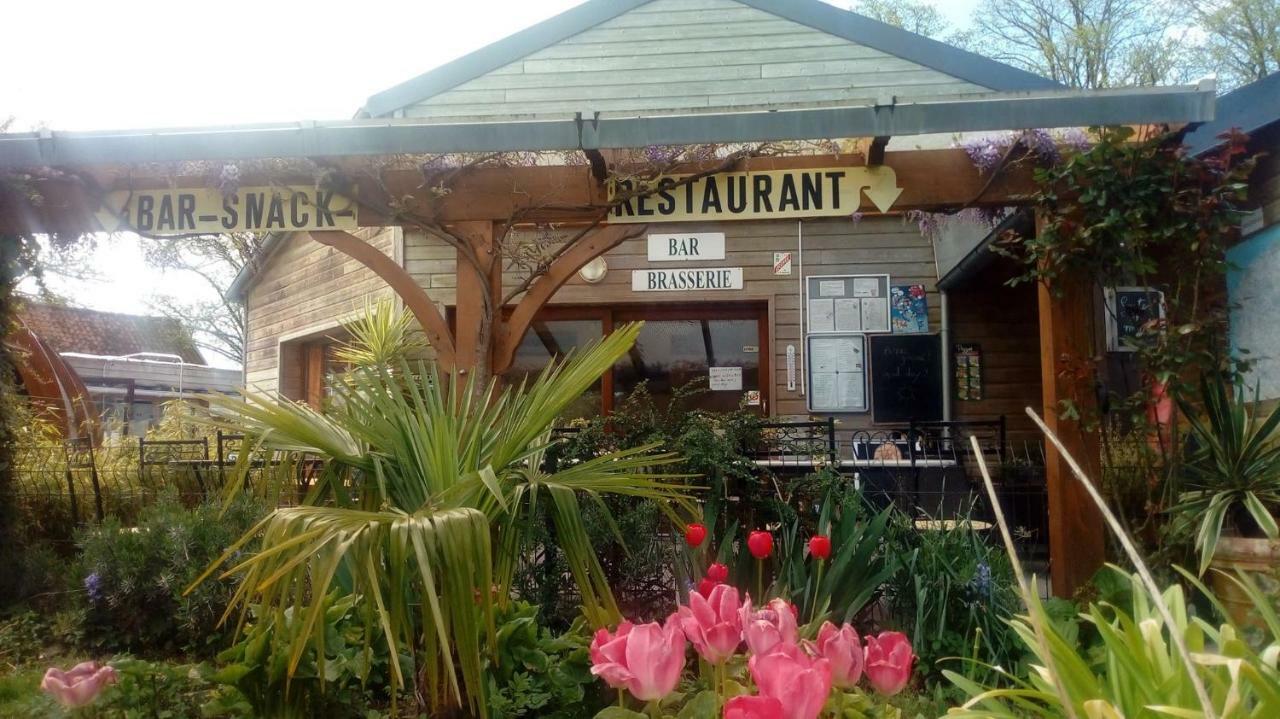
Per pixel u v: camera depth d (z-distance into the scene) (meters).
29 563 5.62
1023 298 8.67
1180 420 4.87
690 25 8.54
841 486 4.91
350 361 7.64
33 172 5.18
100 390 15.28
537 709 3.40
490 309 5.11
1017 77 8.16
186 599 4.88
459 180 5.18
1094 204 4.64
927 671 4.17
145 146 4.86
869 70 8.35
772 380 8.75
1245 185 4.45
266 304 10.96
